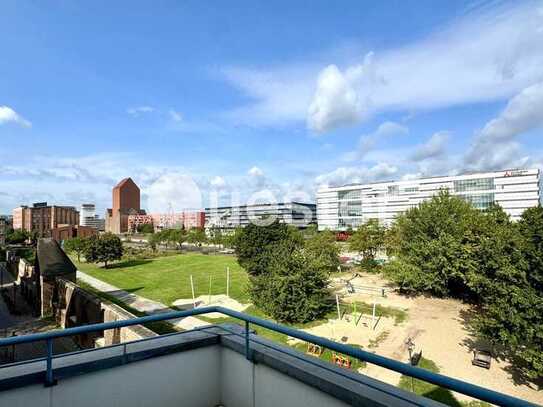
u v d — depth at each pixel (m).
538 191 75.00
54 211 122.06
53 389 2.57
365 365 14.83
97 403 2.75
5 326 28.44
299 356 2.90
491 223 25.42
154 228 116.88
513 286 13.83
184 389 3.26
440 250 24.70
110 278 39.72
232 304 26.97
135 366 2.96
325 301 23.55
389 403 2.07
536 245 14.40
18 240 91.88
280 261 22.98
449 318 21.58
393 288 30.17
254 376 3.08
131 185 125.56
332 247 38.78
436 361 15.52
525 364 14.88
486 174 80.50
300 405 2.64
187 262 51.09
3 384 2.39
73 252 68.38
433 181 88.25
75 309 26.14
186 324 21.64
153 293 31.73
